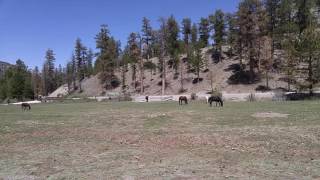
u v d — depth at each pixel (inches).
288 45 3063.5
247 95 2982.3
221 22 4790.8
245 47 4119.1
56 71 7037.4
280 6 4106.8
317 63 2689.5
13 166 607.2
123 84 4975.4
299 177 496.4
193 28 5664.4
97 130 1055.0
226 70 4286.4
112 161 624.1
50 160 647.1
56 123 1295.5
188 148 720.3
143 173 535.5
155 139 837.2
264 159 610.2
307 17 3742.6
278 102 2325.3
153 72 5093.5
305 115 1295.5
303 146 705.0
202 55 4630.9
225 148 709.3
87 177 524.1
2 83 5989.2
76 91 5743.1
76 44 6186.0
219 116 1368.1
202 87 4160.9
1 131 1071.0
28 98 5374.0
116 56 5383.9
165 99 3540.8
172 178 504.7
